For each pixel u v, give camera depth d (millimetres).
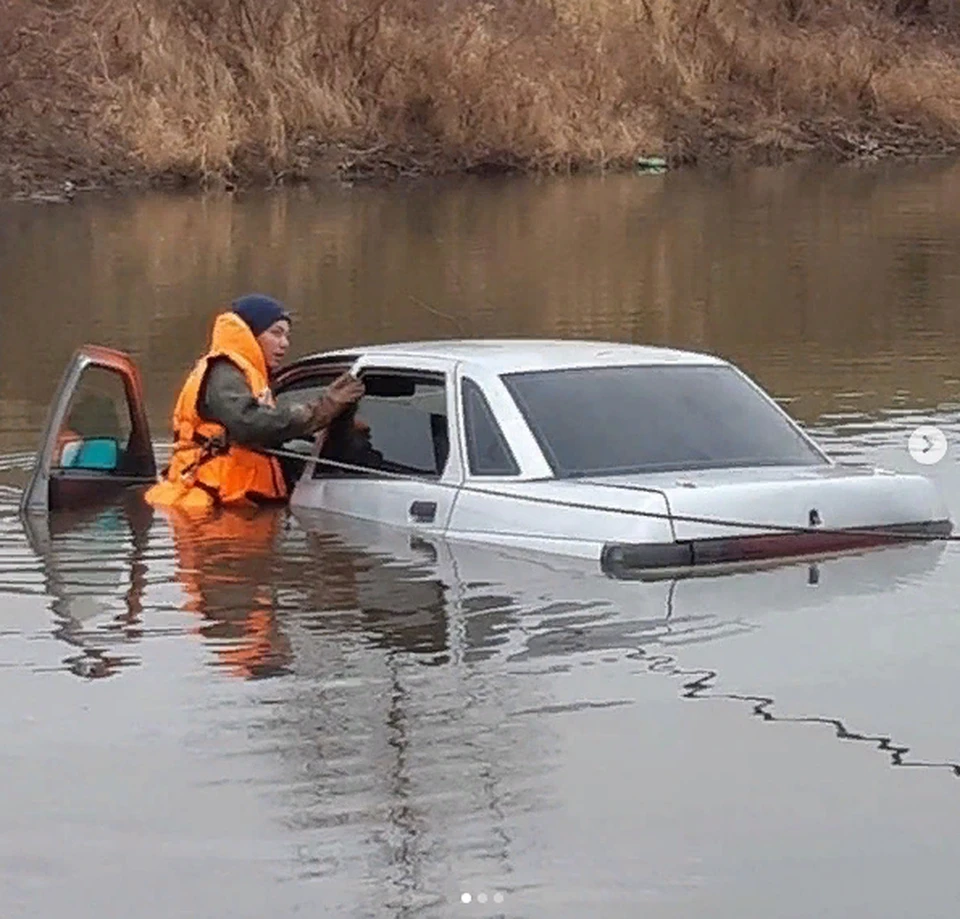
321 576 10523
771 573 10203
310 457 12305
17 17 43406
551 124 47812
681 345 21516
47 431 12750
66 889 6625
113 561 11086
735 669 8695
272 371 13125
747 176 47500
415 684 8609
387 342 21750
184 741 7965
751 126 52594
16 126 42219
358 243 32719
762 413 11633
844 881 6555
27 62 43000
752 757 7629
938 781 7383
